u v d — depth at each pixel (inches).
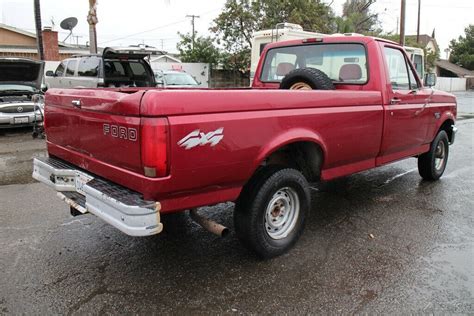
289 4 962.7
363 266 149.3
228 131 126.6
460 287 136.3
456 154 356.5
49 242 166.1
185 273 143.3
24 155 328.8
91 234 174.2
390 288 135.0
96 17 639.1
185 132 116.6
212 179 127.3
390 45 199.9
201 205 129.6
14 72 428.8
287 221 157.8
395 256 157.5
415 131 219.9
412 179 269.7
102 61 463.5
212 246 164.1
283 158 164.2
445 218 198.2
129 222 114.3
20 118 413.1
